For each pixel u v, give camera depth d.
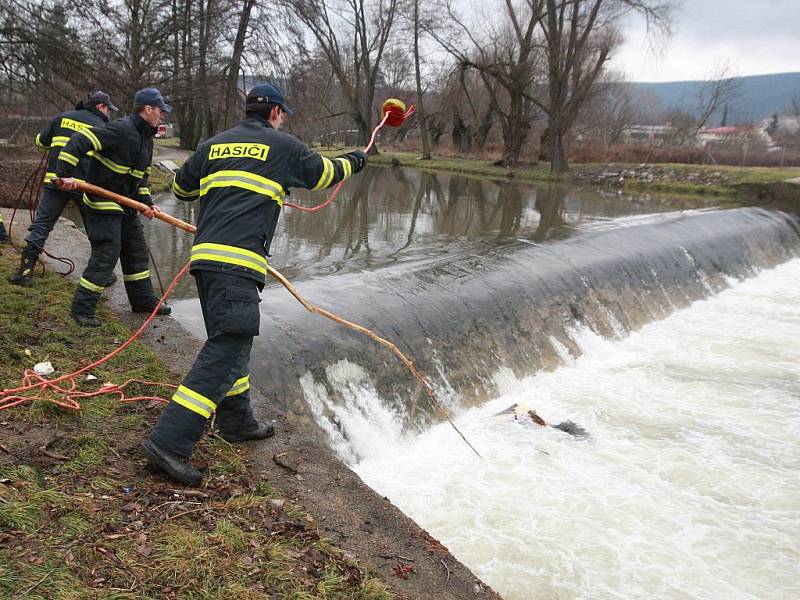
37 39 15.36
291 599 2.70
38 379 4.15
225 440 3.95
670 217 16.80
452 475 5.96
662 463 6.45
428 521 5.24
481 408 7.46
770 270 16.09
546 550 4.97
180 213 13.71
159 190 16.14
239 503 3.31
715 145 37.88
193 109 35.38
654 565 4.91
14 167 13.44
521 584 4.59
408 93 56.84
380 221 14.77
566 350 9.23
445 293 8.28
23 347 4.64
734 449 6.82
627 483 6.01
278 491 3.54
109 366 4.58
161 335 5.39
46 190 6.01
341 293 7.68
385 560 3.18
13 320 5.09
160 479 3.39
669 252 13.38
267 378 5.69
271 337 6.13
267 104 3.65
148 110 5.12
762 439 7.07
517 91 32.31
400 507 5.38
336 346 6.46
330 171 3.64
